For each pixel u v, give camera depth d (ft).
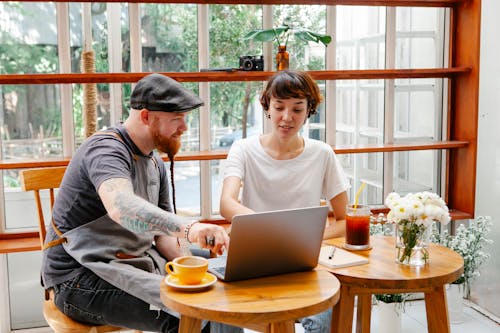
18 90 10.21
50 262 6.84
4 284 10.35
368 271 6.14
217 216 11.32
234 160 8.14
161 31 10.67
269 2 10.53
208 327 6.25
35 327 10.68
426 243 6.39
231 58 11.02
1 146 10.25
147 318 6.37
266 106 8.13
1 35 10.06
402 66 11.83
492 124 10.93
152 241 7.22
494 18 10.77
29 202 10.55
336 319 6.47
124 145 6.70
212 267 5.90
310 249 5.65
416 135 12.09
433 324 6.49
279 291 5.22
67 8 10.16
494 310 11.02
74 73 9.79
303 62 11.27
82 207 6.69
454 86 11.78
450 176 12.01
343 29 11.34
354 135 11.76
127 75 9.61
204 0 10.32
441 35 11.87
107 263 6.64
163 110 6.63
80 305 6.60
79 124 10.53
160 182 7.54
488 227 10.80
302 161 8.24
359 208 6.86
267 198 8.21
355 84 11.64
